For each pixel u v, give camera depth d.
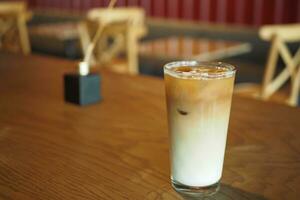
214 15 3.09
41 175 0.54
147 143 0.65
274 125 0.73
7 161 0.58
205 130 0.47
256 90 2.04
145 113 0.79
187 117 0.46
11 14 2.54
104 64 2.36
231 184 0.52
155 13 3.38
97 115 0.78
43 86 0.99
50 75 1.10
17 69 1.18
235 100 0.87
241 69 2.71
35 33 2.86
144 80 1.03
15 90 0.95
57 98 0.89
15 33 2.59
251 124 0.73
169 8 3.30
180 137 0.48
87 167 0.56
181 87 0.46
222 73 0.46
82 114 0.78
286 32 1.73
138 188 0.51
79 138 0.67
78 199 0.48
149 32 3.40
